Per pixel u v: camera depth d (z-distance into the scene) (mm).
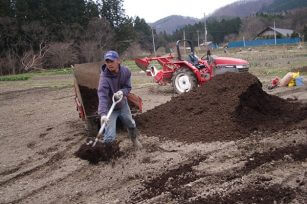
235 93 7934
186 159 6117
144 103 11547
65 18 48000
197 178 5355
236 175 5328
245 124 7414
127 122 6527
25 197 5340
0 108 13617
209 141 6898
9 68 39688
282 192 4719
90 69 9000
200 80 12156
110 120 6281
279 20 111188
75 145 7531
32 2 46531
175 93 13070
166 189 5105
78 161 6516
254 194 4703
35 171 6336
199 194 4855
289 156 5770
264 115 7906
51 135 8555
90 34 48312
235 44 85000
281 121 7668
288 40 80125
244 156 6027
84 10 51125
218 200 4633
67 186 5582
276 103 8539
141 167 5961
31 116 11352
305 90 11992
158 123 8016
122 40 57062
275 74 17172
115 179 5645
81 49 46406
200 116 7785
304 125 7309
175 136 7281
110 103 6320
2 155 7379
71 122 9758
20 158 7098
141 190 5168
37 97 16125
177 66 12617
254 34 104938
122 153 6633
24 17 44062
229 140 6867
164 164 5992
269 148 6285
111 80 6172
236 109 7551
